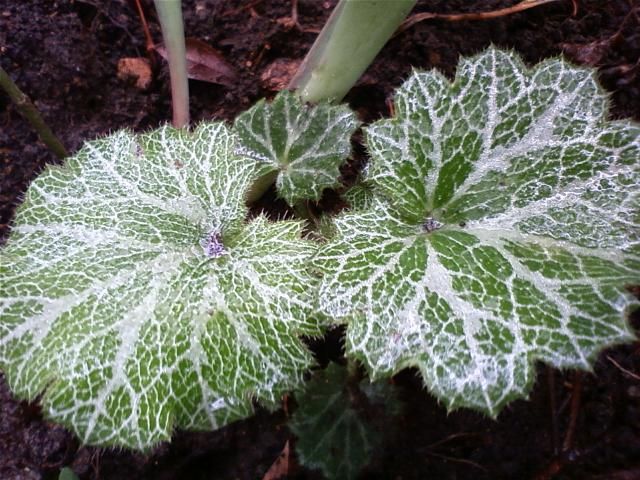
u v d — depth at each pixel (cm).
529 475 12
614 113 15
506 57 11
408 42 16
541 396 13
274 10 16
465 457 13
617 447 12
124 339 10
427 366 9
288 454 13
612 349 13
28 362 10
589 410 13
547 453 13
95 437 10
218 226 12
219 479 13
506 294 10
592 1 16
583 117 10
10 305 10
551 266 10
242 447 13
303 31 16
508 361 9
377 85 15
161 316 11
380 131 11
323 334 11
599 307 9
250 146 13
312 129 13
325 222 13
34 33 15
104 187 11
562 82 10
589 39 16
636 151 10
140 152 12
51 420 10
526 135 11
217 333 10
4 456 13
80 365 10
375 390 12
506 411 13
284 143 13
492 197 11
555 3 16
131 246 11
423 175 11
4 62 15
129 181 12
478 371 9
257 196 14
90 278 11
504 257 10
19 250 11
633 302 9
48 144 14
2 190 14
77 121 15
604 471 12
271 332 10
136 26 16
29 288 10
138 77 16
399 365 9
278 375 10
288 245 11
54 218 11
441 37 16
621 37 15
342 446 12
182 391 10
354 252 10
